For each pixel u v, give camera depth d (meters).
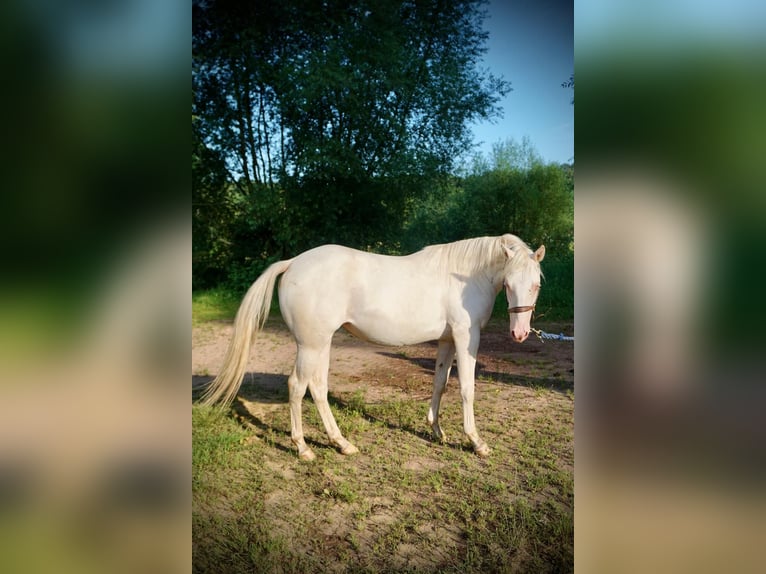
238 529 2.38
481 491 2.75
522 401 4.15
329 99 8.14
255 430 3.60
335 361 5.59
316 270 3.08
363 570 2.08
